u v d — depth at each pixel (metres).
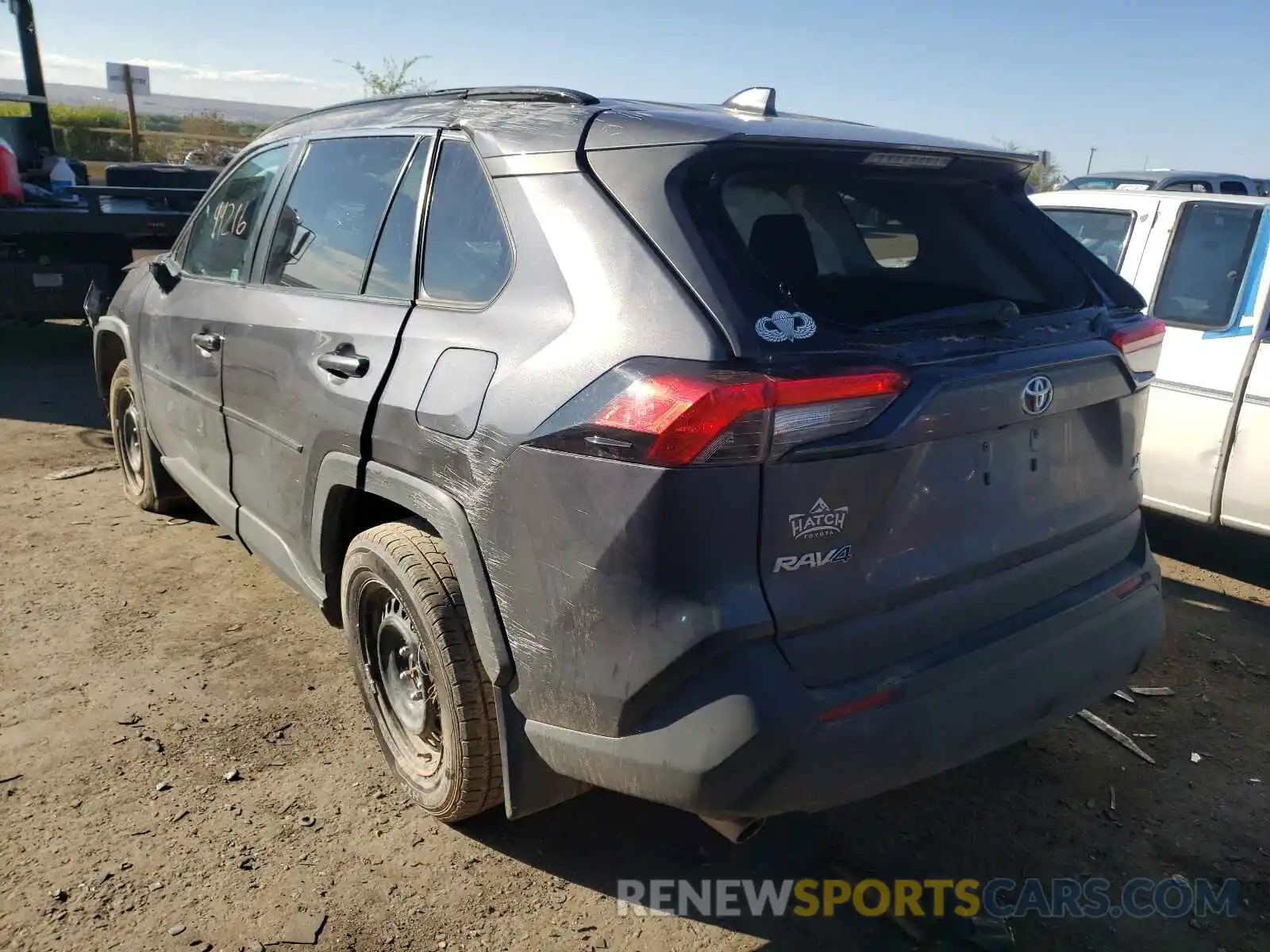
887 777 2.24
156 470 5.06
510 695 2.46
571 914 2.62
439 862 2.79
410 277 2.89
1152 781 3.27
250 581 4.52
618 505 2.14
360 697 3.57
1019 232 3.02
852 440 2.13
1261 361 4.51
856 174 2.61
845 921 2.63
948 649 2.38
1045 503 2.60
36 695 3.51
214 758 3.20
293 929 2.51
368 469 2.84
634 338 2.18
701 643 2.09
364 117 3.40
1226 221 4.80
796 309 2.21
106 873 2.67
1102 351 2.64
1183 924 2.65
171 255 4.63
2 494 5.54
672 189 2.29
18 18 10.64
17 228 8.52
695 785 2.13
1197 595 4.75
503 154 2.65
